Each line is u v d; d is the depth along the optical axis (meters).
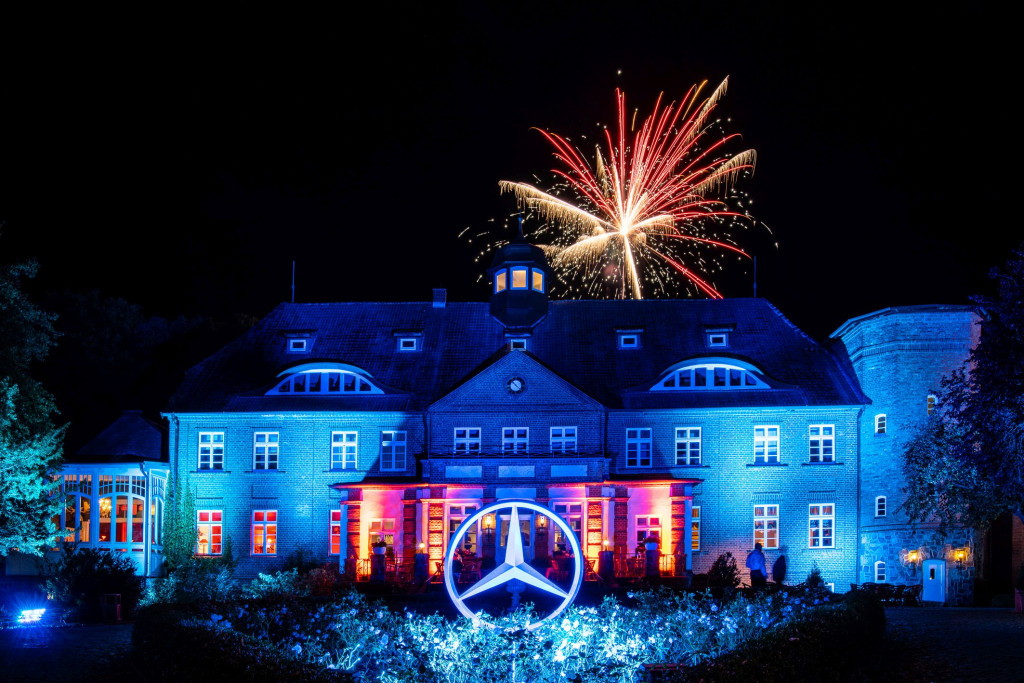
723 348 49.56
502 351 49.78
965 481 34.97
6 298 40.81
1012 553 44.38
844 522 46.09
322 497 47.25
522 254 51.84
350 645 20.45
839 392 47.00
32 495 38.84
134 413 48.66
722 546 46.19
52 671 21.16
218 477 47.50
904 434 44.88
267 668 15.70
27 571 45.16
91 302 64.56
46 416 41.78
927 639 24.33
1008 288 33.16
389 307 52.88
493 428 46.59
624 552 44.84
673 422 47.19
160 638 17.67
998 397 32.28
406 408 47.41
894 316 45.81
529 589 35.53
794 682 15.81
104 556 38.22
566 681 17.45
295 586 37.47
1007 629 26.22
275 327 51.97
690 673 15.90
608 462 46.00
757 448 46.91
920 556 43.44
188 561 45.06
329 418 47.75
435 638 19.36
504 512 45.28
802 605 23.42
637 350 49.72
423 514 45.12
